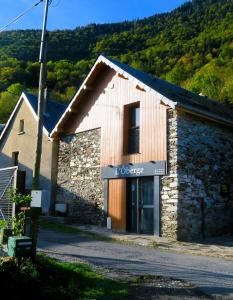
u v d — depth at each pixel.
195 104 15.40
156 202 13.69
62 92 59.56
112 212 15.34
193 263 8.95
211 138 14.93
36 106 21.78
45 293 5.76
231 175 15.68
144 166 14.27
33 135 21.11
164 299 5.85
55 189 19.00
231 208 15.33
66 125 18.48
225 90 33.00
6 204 8.46
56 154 19.33
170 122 13.71
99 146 16.48
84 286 6.23
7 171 8.63
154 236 13.38
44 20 8.82
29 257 6.98
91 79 16.97
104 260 8.84
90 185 16.59
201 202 13.96
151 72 64.50
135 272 7.64
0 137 23.73
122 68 15.39
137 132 15.21
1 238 7.28
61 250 10.09
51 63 65.00
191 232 13.36
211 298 5.96
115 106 15.98
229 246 11.88
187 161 13.65
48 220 17.28
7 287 5.75
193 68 61.12
